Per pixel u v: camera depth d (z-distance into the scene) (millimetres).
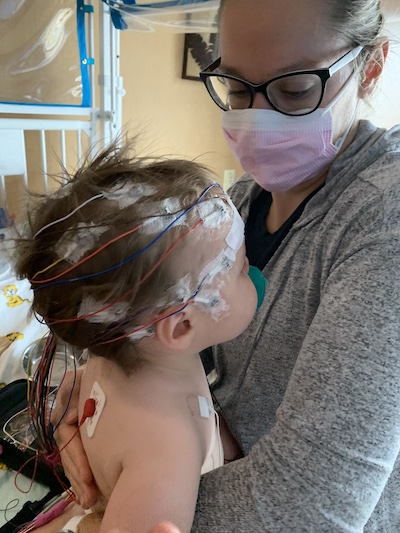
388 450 443
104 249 500
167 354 590
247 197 840
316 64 617
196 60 2084
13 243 614
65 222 531
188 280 532
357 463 438
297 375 489
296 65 619
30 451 931
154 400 561
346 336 458
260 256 760
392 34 761
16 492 882
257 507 468
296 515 454
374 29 646
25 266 562
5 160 1457
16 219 1273
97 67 1756
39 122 1505
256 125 671
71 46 1598
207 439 583
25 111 1479
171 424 537
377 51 672
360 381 442
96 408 614
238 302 604
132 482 486
